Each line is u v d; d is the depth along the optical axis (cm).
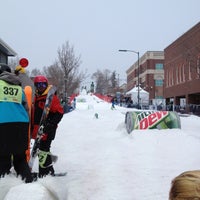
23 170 460
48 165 591
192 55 3950
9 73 477
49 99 576
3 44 2644
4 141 449
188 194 186
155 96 8994
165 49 5694
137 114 1152
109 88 11056
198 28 3822
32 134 597
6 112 454
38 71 6625
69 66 4697
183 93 4641
